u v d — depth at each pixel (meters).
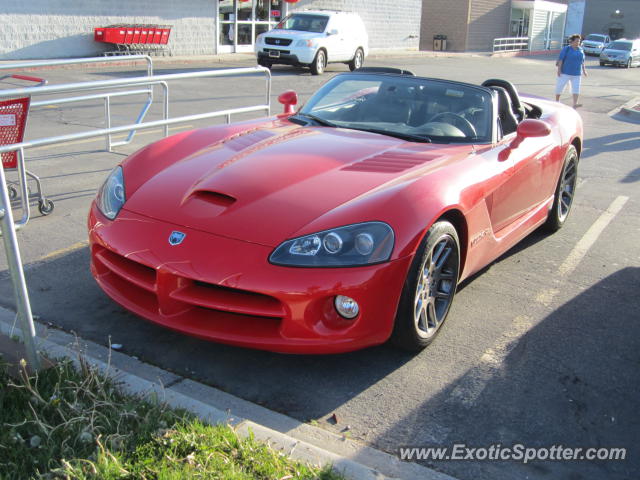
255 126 4.30
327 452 2.49
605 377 3.34
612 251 5.29
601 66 34.03
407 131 4.17
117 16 19.02
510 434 2.82
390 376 3.22
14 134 4.88
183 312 3.05
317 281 2.84
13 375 2.72
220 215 3.09
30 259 4.39
